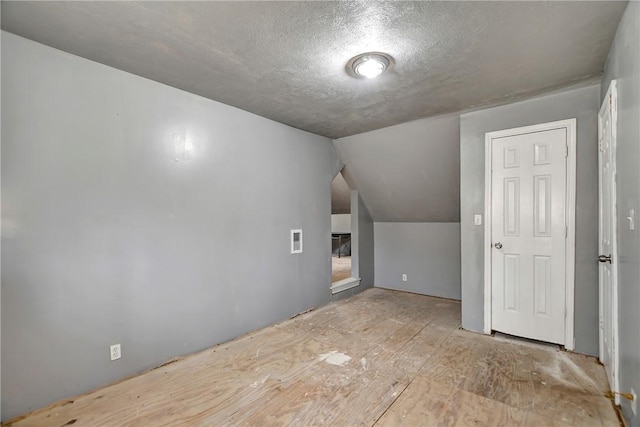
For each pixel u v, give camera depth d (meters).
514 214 2.93
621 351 1.82
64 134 2.01
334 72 2.29
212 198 2.85
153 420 1.83
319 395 2.07
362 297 4.55
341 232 8.80
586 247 2.60
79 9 1.58
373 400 2.01
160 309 2.48
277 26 1.73
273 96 2.76
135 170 2.34
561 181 2.70
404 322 3.47
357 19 1.67
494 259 3.04
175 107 2.58
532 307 2.85
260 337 3.06
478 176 3.13
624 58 1.68
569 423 1.77
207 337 2.80
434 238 4.59
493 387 2.14
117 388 2.15
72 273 2.04
